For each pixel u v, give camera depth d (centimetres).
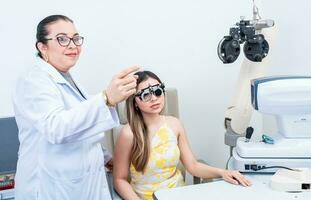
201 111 214
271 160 121
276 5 195
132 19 189
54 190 116
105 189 127
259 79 127
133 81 98
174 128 153
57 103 106
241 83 164
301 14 174
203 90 212
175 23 198
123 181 142
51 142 103
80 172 117
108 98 99
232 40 154
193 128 215
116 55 190
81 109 99
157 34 196
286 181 107
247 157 123
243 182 114
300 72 178
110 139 160
